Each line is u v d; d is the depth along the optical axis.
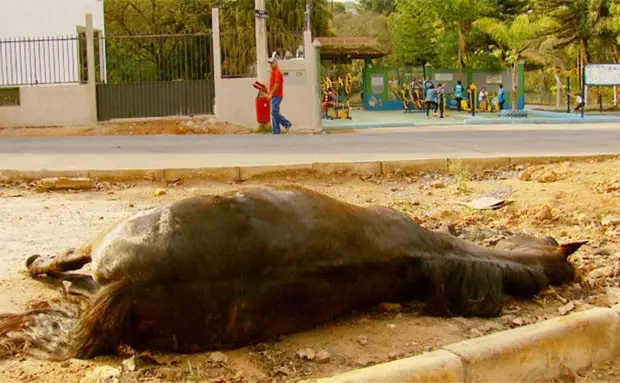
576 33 39.34
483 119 25.48
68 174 10.21
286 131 20.30
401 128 22.36
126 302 3.91
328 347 4.32
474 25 36.47
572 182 9.39
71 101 21.23
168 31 40.75
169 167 10.53
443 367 3.88
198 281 3.94
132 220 4.05
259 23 20.45
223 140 16.67
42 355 4.11
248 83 20.98
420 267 4.71
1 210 8.30
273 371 4.02
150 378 3.87
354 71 49.97
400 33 44.53
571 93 39.62
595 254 6.48
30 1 25.91
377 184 10.20
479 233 6.34
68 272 5.42
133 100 21.50
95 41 25.39
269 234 4.09
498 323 4.77
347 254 4.36
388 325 4.65
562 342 4.35
